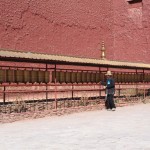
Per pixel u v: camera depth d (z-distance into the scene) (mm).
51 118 13031
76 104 15422
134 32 27609
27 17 20375
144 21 26969
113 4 28031
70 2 23812
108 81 16062
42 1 21562
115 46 28125
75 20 24172
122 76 19344
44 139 8336
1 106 11945
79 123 11453
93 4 25938
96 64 16906
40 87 18281
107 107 16641
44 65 20734
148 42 26625
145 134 9094
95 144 7668
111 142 7906
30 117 12688
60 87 19359
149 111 15633
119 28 28062
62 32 23016
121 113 14766
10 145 7582
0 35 18516
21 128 10312
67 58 15133
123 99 18703
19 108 12594
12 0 19438
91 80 17000
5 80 12922
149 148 7199
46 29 21750
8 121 11734
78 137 8617
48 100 14391
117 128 10227
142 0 27047
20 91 12539
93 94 20156
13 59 12719
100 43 26453
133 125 10891
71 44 23719
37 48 20953
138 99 20016
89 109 15734
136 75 20531
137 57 27312
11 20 19266
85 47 24953
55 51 22344
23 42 19984
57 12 22703
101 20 26688
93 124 11164
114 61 18750
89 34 25406
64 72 15461
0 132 9492
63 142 7930
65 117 13352
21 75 13570
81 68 23391
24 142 7949
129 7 27906
